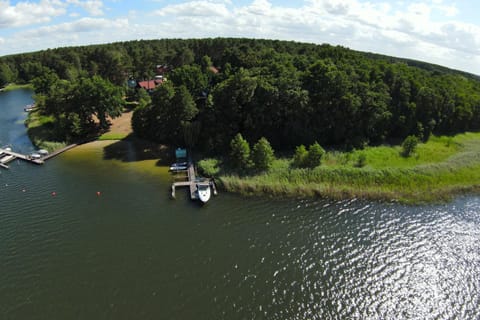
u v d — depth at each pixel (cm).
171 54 15650
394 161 6831
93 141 8894
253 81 7319
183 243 4578
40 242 4609
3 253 4388
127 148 8331
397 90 8231
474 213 5359
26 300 3666
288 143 7481
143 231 4853
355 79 7819
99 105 9262
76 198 5825
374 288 3847
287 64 8538
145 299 3653
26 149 8456
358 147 7444
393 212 5391
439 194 5900
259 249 4466
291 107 7375
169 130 8125
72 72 16175
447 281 3962
